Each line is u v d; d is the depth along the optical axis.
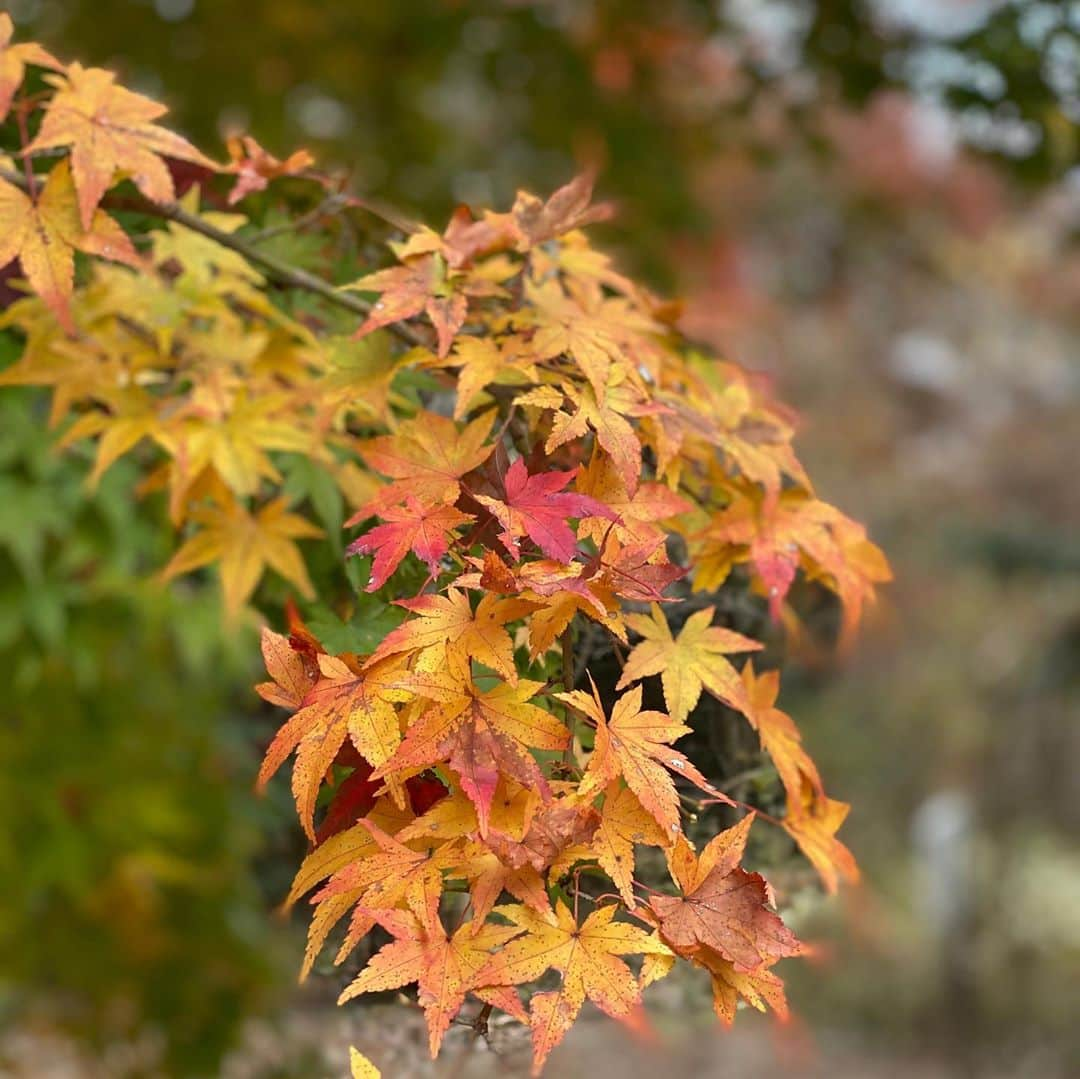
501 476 1.17
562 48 5.21
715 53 5.19
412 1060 1.49
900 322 10.80
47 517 2.67
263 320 1.91
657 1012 1.57
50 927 3.23
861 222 9.71
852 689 8.99
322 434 1.75
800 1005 7.41
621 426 1.20
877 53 4.09
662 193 5.17
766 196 9.53
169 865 3.19
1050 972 7.46
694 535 1.42
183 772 3.28
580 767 1.14
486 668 1.19
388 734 1.00
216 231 1.55
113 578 2.85
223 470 1.72
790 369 10.62
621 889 1.01
